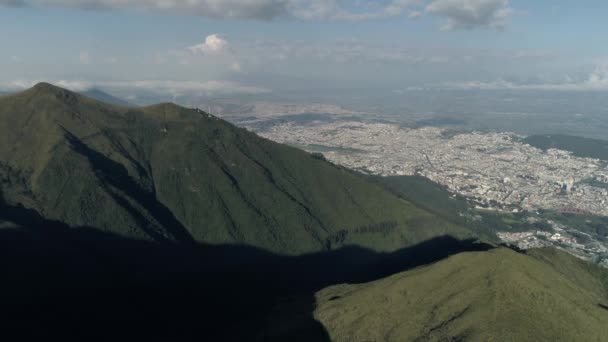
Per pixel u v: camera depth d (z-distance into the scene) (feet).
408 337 560.20
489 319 535.60
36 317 636.89
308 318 650.84
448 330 544.21
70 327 650.43
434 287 613.93
